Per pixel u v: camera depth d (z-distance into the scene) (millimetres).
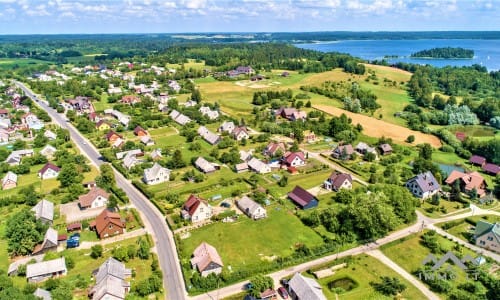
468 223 109562
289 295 78438
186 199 119188
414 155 164250
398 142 180000
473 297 76250
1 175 137000
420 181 126000
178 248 92500
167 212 110938
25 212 96250
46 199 118625
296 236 99938
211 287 79875
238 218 108250
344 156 155000
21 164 143000
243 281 82750
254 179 132750
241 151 154500
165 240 97625
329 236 100000
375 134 190375
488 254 94562
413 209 110188
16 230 89750
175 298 76688
